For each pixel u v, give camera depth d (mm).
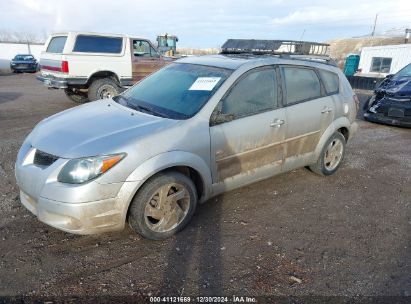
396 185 4566
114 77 9641
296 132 3996
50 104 10117
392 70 22172
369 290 2555
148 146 2822
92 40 9008
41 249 2875
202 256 2873
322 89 4371
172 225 3111
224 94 3334
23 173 2857
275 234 3246
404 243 3188
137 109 3459
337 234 3297
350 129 4867
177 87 3643
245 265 2779
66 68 8656
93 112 3455
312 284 2594
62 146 2781
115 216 2752
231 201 3863
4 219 3281
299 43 4887
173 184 3014
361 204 3957
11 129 6707
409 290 2568
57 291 2438
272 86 3764
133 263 2756
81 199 2592
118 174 2682
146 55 10211
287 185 4375
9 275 2562
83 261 2754
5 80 18438
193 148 3072
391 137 7254
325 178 4676
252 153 3600
